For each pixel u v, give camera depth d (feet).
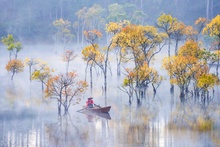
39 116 570.46
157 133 488.44
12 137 472.44
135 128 508.94
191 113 587.27
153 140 460.55
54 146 440.45
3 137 471.62
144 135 479.41
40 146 441.68
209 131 494.59
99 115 577.43
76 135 481.46
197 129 503.61
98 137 472.44
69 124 528.63
